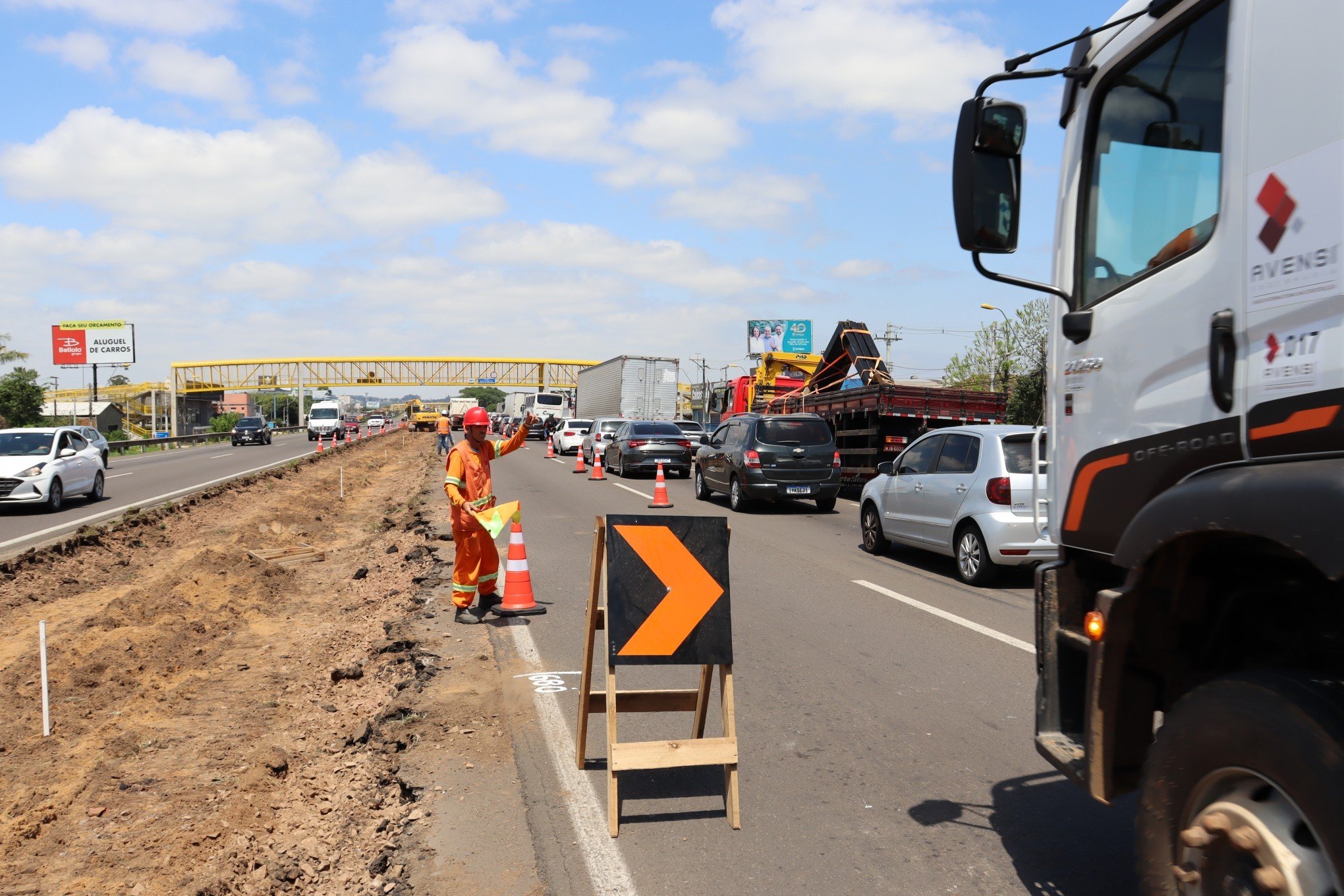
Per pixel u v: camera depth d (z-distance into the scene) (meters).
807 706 5.96
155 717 6.12
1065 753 3.22
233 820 4.42
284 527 15.75
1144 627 2.98
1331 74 2.35
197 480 27.17
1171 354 2.94
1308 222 2.40
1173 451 2.93
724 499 19.31
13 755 5.48
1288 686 2.34
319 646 7.92
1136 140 3.16
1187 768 2.62
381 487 26.62
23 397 60.81
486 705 5.95
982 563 9.62
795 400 22.44
